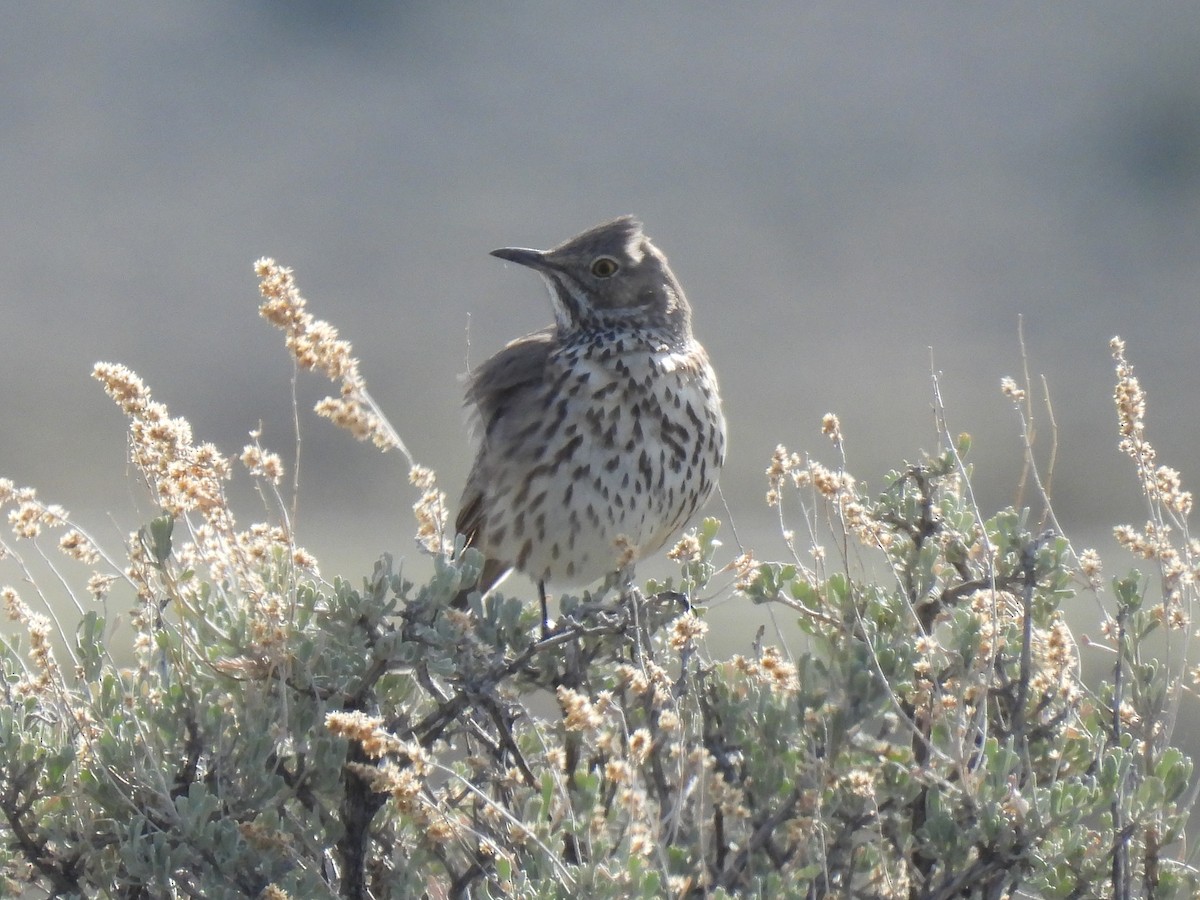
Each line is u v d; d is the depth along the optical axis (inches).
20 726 429.7
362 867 425.4
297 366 448.1
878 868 435.2
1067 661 451.2
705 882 390.3
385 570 439.8
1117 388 498.0
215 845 404.2
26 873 430.9
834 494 457.1
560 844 397.7
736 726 442.0
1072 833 414.9
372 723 386.0
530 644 451.5
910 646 438.9
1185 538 472.4
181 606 433.1
